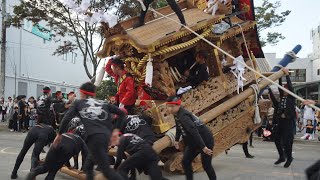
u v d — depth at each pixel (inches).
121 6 807.1
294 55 417.7
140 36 336.5
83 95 234.7
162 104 321.7
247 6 434.6
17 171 343.9
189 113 257.8
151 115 315.0
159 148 300.7
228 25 404.5
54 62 1505.9
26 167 377.4
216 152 362.3
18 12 872.3
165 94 342.6
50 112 319.3
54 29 959.0
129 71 347.3
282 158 403.9
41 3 857.5
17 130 869.2
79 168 347.6
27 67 1302.9
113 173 218.8
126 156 269.0
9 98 1029.2
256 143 676.7
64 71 1598.2
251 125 403.9
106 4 788.6
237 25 409.4
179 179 318.7
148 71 319.6
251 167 393.7
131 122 262.1
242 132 394.0
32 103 859.4
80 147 262.5
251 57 442.9
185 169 269.0
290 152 387.2
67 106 366.0
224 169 380.8
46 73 1439.5
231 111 382.9
